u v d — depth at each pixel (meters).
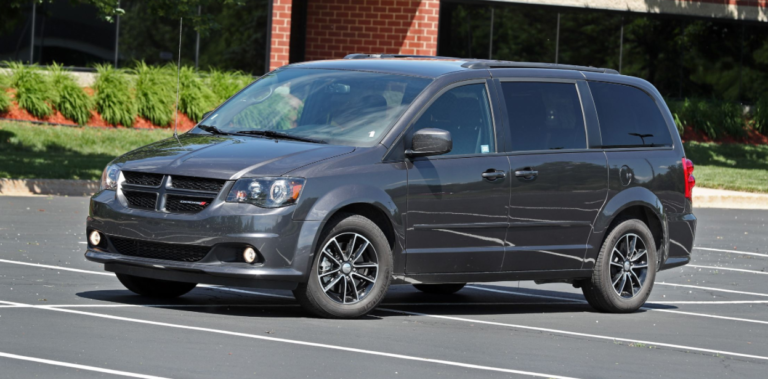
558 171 18.05
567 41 59.56
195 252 15.32
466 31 57.75
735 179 47.50
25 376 11.48
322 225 15.45
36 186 34.19
